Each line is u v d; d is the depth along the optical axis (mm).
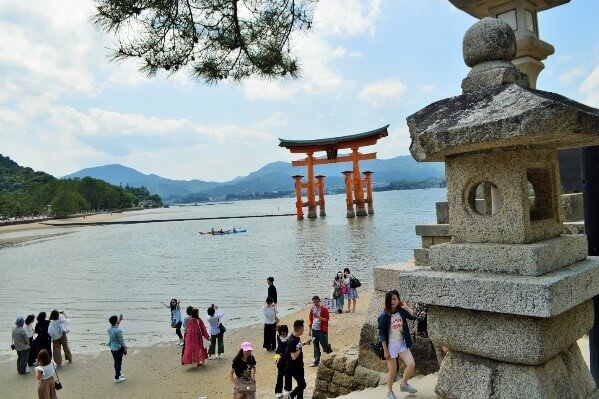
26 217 145375
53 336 13984
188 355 12984
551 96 3312
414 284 3523
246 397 8062
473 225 3463
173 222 119000
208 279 31359
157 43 5969
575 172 7742
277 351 9820
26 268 43781
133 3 5492
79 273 38156
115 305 24281
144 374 12797
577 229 6047
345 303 20531
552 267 3162
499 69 3434
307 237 58562
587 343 5574
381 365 7168
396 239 49281
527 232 3215
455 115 3287
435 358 6371
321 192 98125
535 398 3045
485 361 3324
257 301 23344
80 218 147500
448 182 3623
